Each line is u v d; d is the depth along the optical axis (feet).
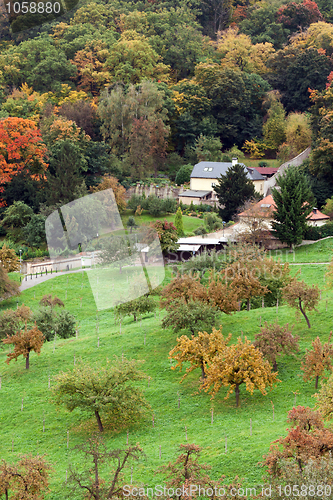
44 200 324.39
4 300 213.46
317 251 248.52
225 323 159.12
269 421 105.19
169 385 130.41
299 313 151.43
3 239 299.38
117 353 149.07
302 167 344.69
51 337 170.40
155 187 384.68
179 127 453.17
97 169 384.68
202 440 100.17
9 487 78.13
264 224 257.14
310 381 123.44
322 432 72.18
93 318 191.21
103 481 76.18
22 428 118.21
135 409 112.47
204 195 360.89
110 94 455.63
